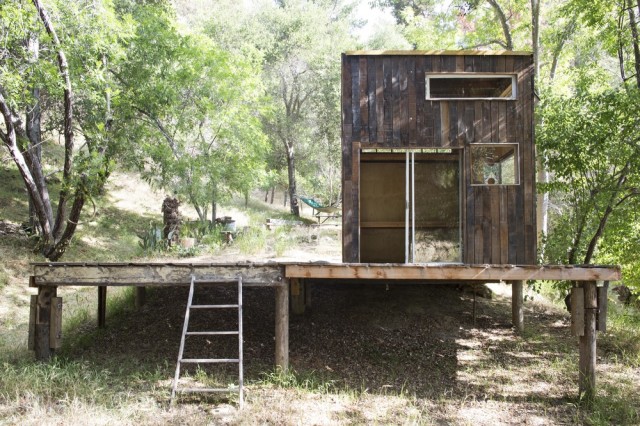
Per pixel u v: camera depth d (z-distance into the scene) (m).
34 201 12.70
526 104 8.41
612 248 10.68
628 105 9.35
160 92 16.06
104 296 9.52
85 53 12.52
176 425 5.70
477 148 8.40
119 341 8.84
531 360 8.71
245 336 9.13
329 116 25.77
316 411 6.32
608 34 11.38
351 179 8.27
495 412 6.66
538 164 11.12
